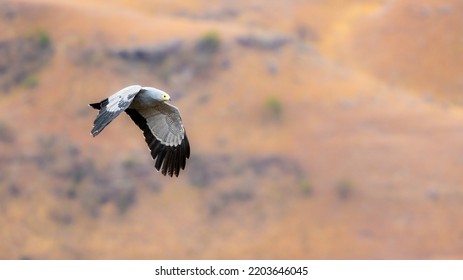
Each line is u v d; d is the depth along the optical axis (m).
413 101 79.75
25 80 78.44
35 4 85.38
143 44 80.69
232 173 67.75
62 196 66.44
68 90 77.12
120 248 62.06
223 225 63.09
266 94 76.25
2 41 82.06
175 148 11.88
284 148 70.00
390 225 62.22
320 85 78.81
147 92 11.27
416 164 68.12
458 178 66.50
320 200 64.44
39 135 71.75
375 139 71.31
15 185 66.94
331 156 69.06
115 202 66.00
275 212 63.69
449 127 73.44
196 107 75.81
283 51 81.81
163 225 63.66
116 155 69.50
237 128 73.06
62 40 81.69
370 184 65.81
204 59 79.44
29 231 63.12
